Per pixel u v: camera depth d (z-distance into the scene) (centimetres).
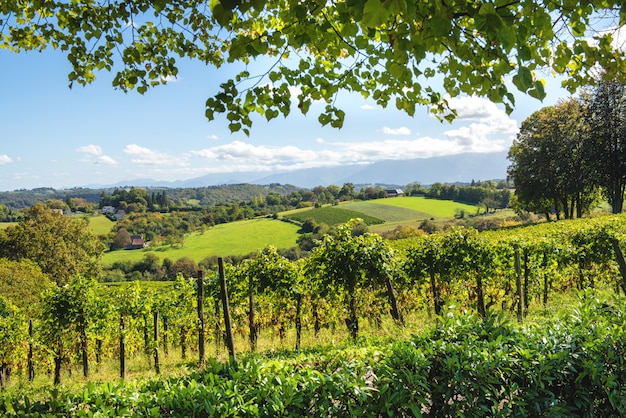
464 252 1275
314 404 348
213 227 11050
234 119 331
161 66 500
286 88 333
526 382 385
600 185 4128
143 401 345
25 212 5256
